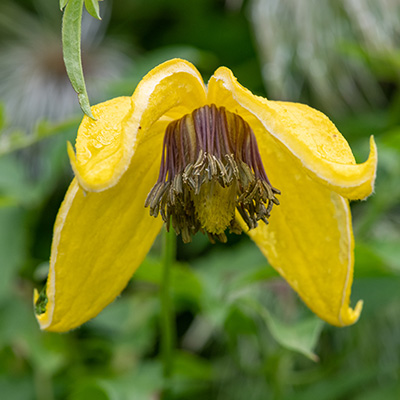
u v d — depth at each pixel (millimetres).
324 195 195
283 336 217
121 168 175
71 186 187
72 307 192
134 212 195
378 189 264
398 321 290
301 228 197
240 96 180
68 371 260
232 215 194
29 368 261
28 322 257
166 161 192
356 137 308
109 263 194
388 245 246
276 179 196
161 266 231
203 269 262
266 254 199
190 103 190
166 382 229
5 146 241
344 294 195
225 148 190
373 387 281
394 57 282
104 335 269
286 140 178
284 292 270
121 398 232
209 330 311
